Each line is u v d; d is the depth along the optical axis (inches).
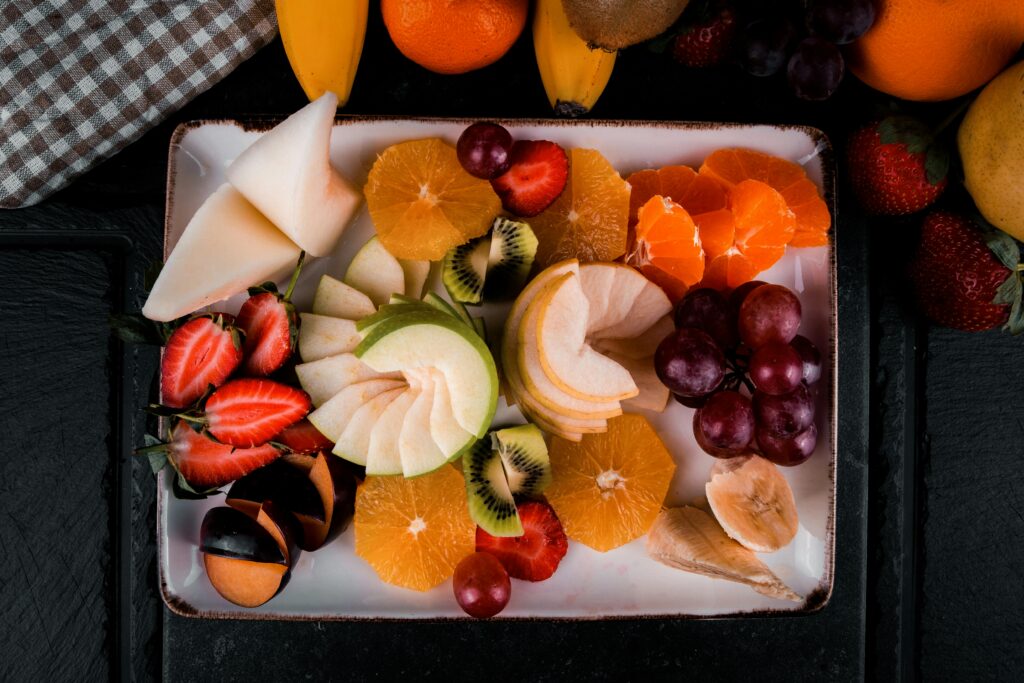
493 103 29.9
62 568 30.0
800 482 29.2
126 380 30.0
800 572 29.1
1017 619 30.4
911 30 26.9
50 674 29.9
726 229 27.9
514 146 28.2
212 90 29.7
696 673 30.2
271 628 29.9
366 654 30.0
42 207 29.8
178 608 28.5
